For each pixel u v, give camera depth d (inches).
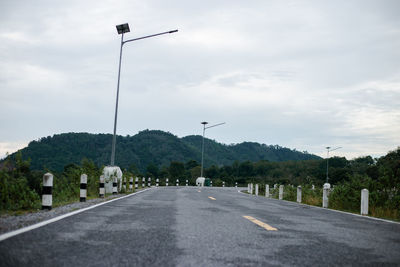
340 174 2906.0
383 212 422.9
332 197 574.2
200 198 569.6
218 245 179.5
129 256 151.8
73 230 212.2
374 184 510.3
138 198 546.6
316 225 274.5
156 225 243.3
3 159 428.5
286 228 248.2
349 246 189.3
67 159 7121.1
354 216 370.6
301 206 506.0
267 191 937.5
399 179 489.4
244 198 650.2
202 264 142.1
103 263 139.4
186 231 220.2
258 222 271.7
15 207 342.3
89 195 639.1
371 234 237.5
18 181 370.6
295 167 5310.0
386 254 171.5
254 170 5590.6
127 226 236.1
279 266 142.6
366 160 3786.9
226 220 279.1
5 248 155.9
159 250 164.9
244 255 159.5
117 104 824.3
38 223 233.0
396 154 2144.4
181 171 4495.6
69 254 151.8
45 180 334.3
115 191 685.3
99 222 251.8
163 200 502.3
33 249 157.3
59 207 359.6
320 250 175.9
